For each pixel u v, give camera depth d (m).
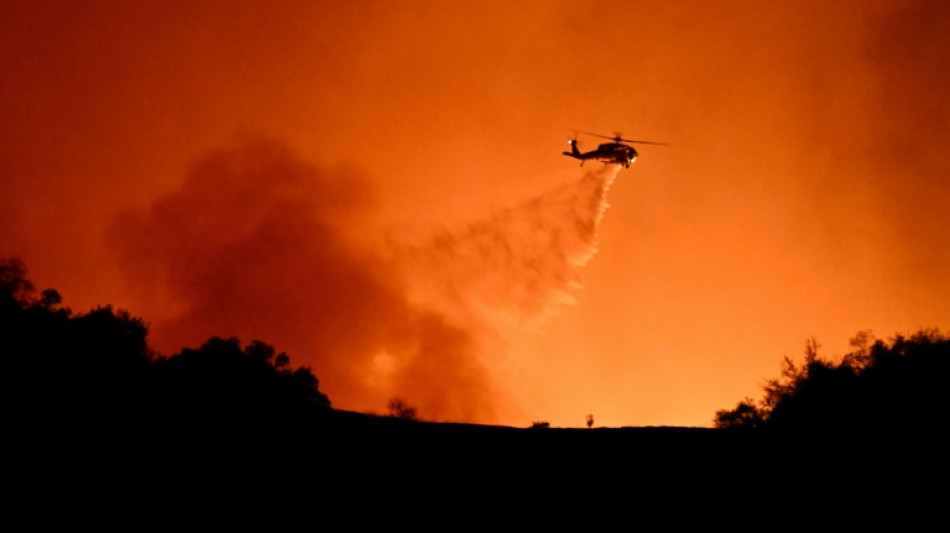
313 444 20.27
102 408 19.97
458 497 17.88
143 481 16.70
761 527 16.55
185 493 16.48
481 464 20.03
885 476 18.56
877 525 16.39
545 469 19.91
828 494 17.97
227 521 15.59
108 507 15.39
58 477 16.16
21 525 14.22
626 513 17.30
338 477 18.36
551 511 17.34
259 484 17.44
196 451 18.64
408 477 18.80
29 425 18.08
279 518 15.98
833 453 20.25
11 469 16.09
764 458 20.42
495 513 17.12
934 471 18.44
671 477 19.36
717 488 18.62
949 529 16.06
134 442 18.48
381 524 16.20
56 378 20.69
